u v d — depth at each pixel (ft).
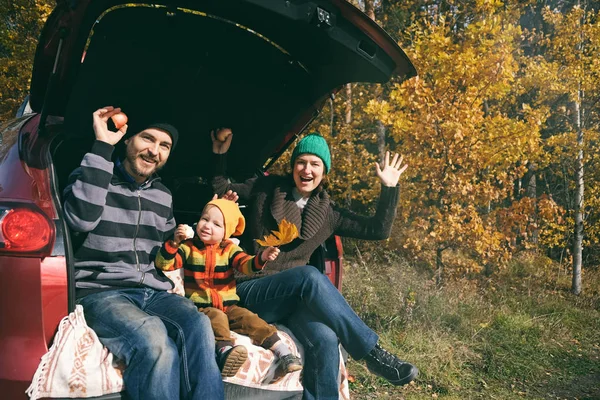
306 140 10.28
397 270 23.41
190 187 11.38
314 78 10.40
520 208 25.26
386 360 9.03
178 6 8.51
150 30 8.73
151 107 10.19
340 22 8.32
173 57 9.32
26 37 28.84
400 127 23.07
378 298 20.72
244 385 7.92
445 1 27.61
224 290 8.94
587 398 16.22
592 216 33.86
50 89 7.60
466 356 17.98
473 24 22.95
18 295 6.47
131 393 6.98
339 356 8.94
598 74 29.68
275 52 9.80
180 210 11.53
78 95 9.24
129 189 8.40
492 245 23.98
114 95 9.62
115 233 8.11
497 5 22.89
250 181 10.69
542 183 49.85
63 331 6.70
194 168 11.60
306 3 7.95
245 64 9.93
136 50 8.91
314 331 8.93
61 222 6.98
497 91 24.07
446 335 19.02
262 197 10.34
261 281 9.54
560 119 36.19
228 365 7.61
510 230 25.54
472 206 24.12
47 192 7.13
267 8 7.79
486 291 26.66
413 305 19.88
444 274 24.99
